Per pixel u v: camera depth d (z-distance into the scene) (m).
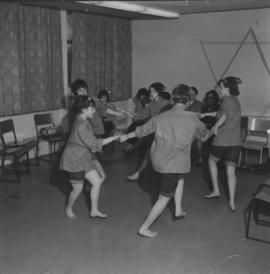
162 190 3.58
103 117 6.55
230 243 3.62
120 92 8.04
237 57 7.08
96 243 3.60
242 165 6.09
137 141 6.62
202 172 5.83
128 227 3.94
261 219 4.15
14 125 6.01
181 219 4.14
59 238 3.70
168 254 3.42
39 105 6.29
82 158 3.85
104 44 7.45
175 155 3.44
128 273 3.12
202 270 3.17
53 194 4.87
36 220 4.10
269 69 6.79
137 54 8.23
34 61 6.11
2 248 3.50
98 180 4.02
